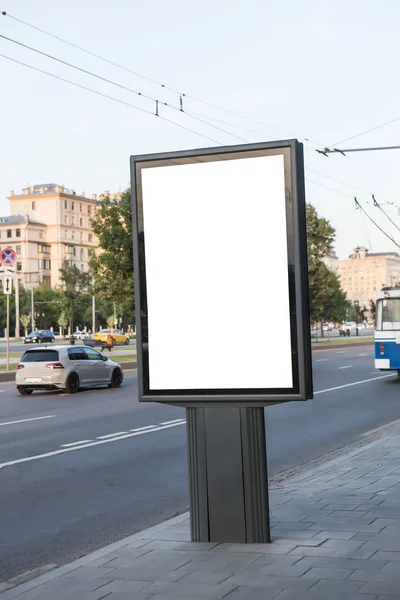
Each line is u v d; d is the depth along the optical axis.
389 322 24.66
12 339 100.50
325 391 20.97
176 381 5.58
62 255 164.50
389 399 18.73
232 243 5.46
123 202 36.50
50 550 6.34
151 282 5.63
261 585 4.60
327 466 9.19
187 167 5.56
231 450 5.56
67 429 14.02
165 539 5.80
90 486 8.93
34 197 165.75
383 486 7.74
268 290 5.39
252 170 5.43
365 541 5.52
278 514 6.54
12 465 10.34
